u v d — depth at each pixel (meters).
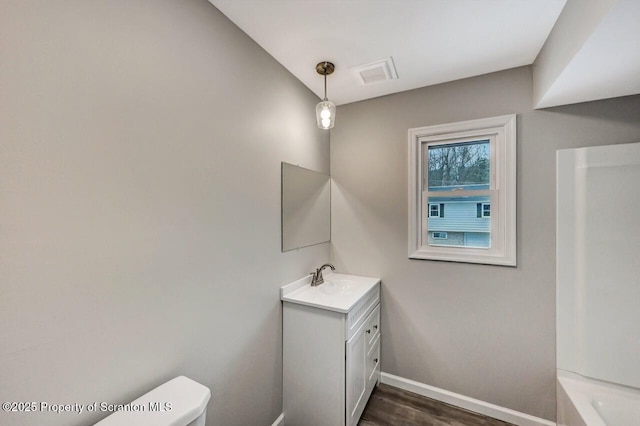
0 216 0.70
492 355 1.89
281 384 1.81
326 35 1.52
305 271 2.11
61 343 0.81
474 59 1.74
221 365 1.36
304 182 2.09
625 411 1.45
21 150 0.73
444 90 2.04
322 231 2.34
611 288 1.57
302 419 1.74
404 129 2.18
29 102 0.75
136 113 1.00
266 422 1.66
